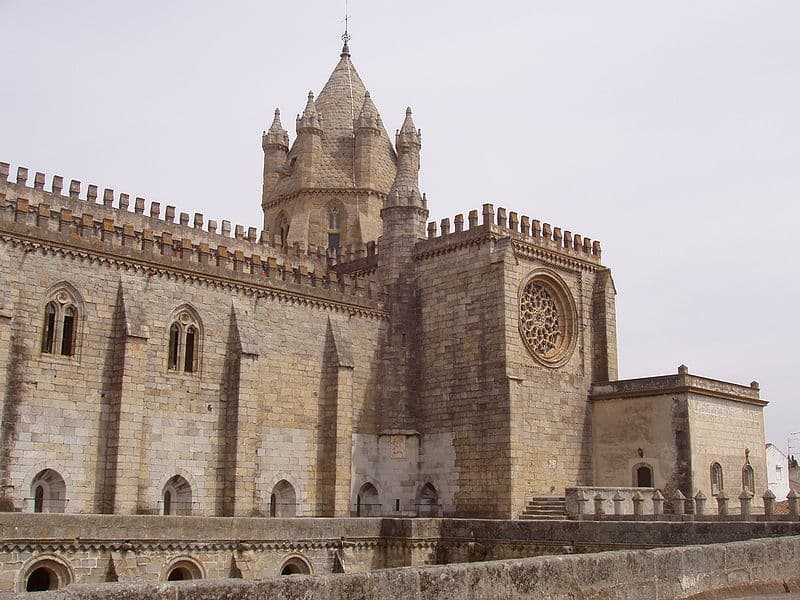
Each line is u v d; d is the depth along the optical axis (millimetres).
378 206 77438
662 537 40125
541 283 61906
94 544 36906
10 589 34188
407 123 75875
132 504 45906
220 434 51594
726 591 19953
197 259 52500
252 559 42188
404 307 62312
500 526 46000
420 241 63406
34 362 44219
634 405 59688
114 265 48344
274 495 54625
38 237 45125
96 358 46781
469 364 58094
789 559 22781
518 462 54906
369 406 60156
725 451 59719
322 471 56344
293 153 79562
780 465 103812
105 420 46531
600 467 60750
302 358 56688
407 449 59188
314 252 70188
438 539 48344
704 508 56031
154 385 48906
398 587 13727
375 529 47969
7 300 43469
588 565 16594
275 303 55906
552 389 59719
